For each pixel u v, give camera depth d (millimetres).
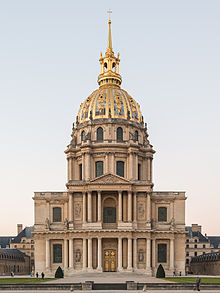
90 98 159000
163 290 79312
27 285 80750
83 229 131250
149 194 134625
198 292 74312
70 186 135125
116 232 130250
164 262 133625
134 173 145500
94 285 86312
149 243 131125
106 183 132625
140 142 153125
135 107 158500
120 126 150000
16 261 172375
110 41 171125
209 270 164000
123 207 134625
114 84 163250
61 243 135250
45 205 138250
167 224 136000
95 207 134500
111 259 132750
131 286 81500
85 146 145375
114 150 145750
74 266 131250
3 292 76500
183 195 138000
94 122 150000
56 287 80938
